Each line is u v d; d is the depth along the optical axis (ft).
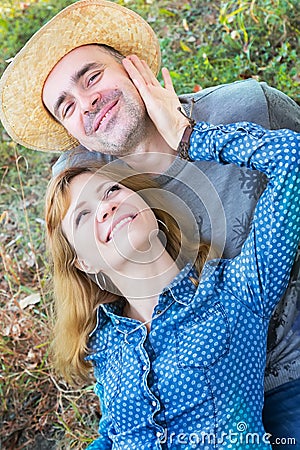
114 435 7.00
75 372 7.86
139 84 7.22
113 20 7.86
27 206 12.56
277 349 7.44
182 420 6.65
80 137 7.56
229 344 6.63
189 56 13.12
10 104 8.17
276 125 7.58
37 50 7.61
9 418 10.08
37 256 11.53
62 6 15.84
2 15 16.19
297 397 7.31
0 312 10.69
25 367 10.23
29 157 13.34
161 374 6.68
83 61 7.52
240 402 6.64
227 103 7.62
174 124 7.01
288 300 7.47
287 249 6.52
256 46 12.51
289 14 12.44
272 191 6.43
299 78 11.37
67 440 9.66
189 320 6.80
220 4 13.97
